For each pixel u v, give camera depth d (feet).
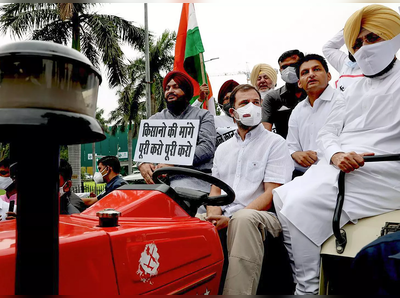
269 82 13.38
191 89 9.78
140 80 63.62
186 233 3.94
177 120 9.00
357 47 6.69
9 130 1.77
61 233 3.08
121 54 42.96
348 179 5.95
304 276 5.69
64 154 52.37
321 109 8.64
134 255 3.24
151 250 3.43
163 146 9.09
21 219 1.83
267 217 5.93
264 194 6.83
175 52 14.30
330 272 5.42
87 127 1.92
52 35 39.37
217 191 7.48
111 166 13.26
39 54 1.75
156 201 4.57
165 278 3.54
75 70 1.89
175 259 3.69
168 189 4.80
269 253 6.54
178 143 8.86
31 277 1.82
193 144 8.63
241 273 5.26
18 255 1.83
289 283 6.47
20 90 1.76
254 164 7.13
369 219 5.63
